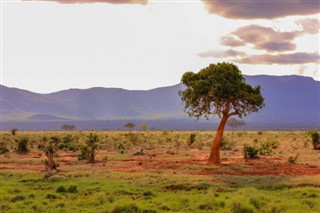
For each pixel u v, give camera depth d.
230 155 50.09
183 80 40.75
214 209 19.77
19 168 37.28
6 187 26.08
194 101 39.50
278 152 54.78
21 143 55.97
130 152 55.72
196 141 77.19
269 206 19.58
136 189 25.52
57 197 23.14
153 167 36.78
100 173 32.50
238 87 38.22
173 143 75.19
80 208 20.20
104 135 100.06
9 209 20.06
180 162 40.53
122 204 19.83
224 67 39.09
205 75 39.72
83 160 43.69
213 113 38.91
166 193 24.44
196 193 24.44
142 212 19.19
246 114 39.03
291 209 19.23
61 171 34.16
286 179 28.39
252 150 45.19
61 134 106.62
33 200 22.09
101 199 21.89
